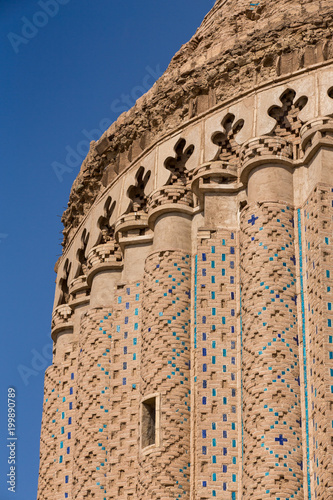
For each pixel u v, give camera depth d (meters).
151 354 30.55
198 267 30.61
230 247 30.75
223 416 29.02
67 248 36.69
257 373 28.56
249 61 32.12
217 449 28.73
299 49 31.47
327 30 31.42
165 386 29.97
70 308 35.41
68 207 37.03
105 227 34.34
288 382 28.36
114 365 31.95
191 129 32.50
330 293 28.31
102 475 31.45
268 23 32.22
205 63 32.88
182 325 30.70
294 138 30.83
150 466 29.30
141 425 30.25
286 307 29.12
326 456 26.83
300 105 30.98
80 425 32.31
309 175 30.25
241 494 28.12
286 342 28.77
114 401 31.58
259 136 30.81
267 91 31.45
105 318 33.06
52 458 33.97
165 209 31.88
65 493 33.06
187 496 28.94
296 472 27.56
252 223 30.08
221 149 31.84
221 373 29.45
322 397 27.45
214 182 31.34
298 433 27.95
